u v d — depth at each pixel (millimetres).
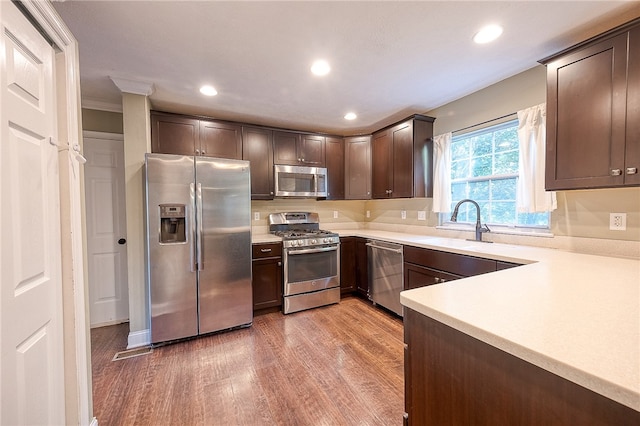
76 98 1333
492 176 2516
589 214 1858
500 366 727
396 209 3656
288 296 3002
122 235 2855
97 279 2766
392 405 1603
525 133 2137
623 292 1019
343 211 4207
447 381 876
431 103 2830
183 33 1617
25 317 983
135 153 2334
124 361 2088
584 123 1586
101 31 1586
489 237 2465
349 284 3506
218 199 2518
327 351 2205
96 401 1651
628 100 1414
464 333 808
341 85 2359
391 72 2141
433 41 1737
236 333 2547
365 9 1434
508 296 984
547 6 1429
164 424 1473
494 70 2141
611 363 560
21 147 981
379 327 2641
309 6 1406
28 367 995
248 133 3195
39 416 1056
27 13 1032
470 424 808
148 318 2387
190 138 2854
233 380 1843
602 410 550
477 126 2553
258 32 1616
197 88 2375
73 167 1291
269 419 1503
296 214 3801
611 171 1482
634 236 1662
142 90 2301
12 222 926
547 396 634
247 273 2666
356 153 3736
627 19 1527
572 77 1633
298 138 3514
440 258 2293
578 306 878
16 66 962
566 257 1715
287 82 2285
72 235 1272
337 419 1499
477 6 1424
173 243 2340
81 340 1302
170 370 1965
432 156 3037
